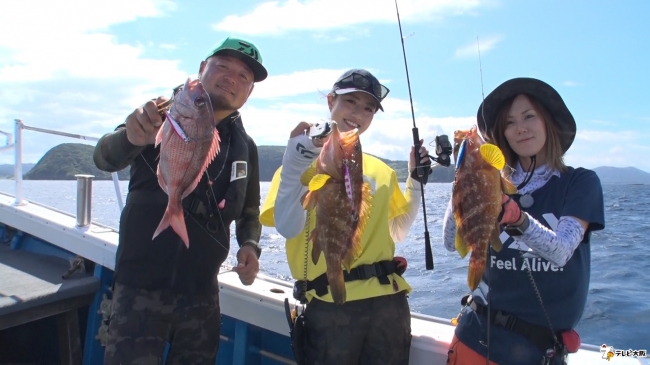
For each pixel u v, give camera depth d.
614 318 4.30
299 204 2.20
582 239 2.08
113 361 2.25
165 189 2.11
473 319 2.23
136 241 2.41
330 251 2.09
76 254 3.56
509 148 2.30
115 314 2.36
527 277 2.11
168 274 2.41
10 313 2.91
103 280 3.43
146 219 2.42
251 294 2.99
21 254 3.88
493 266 2.19
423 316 2.85
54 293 3.12
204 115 2.14
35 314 3.04
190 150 2.11
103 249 3.37
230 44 2.53
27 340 3.62
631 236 8.95
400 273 2.55
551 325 2.07
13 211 4.02
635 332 3.97
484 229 2.00
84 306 3.53
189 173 2.12
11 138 4.20
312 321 2.37
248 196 2.97
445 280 5.22
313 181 1.95
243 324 3.04
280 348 3.04
